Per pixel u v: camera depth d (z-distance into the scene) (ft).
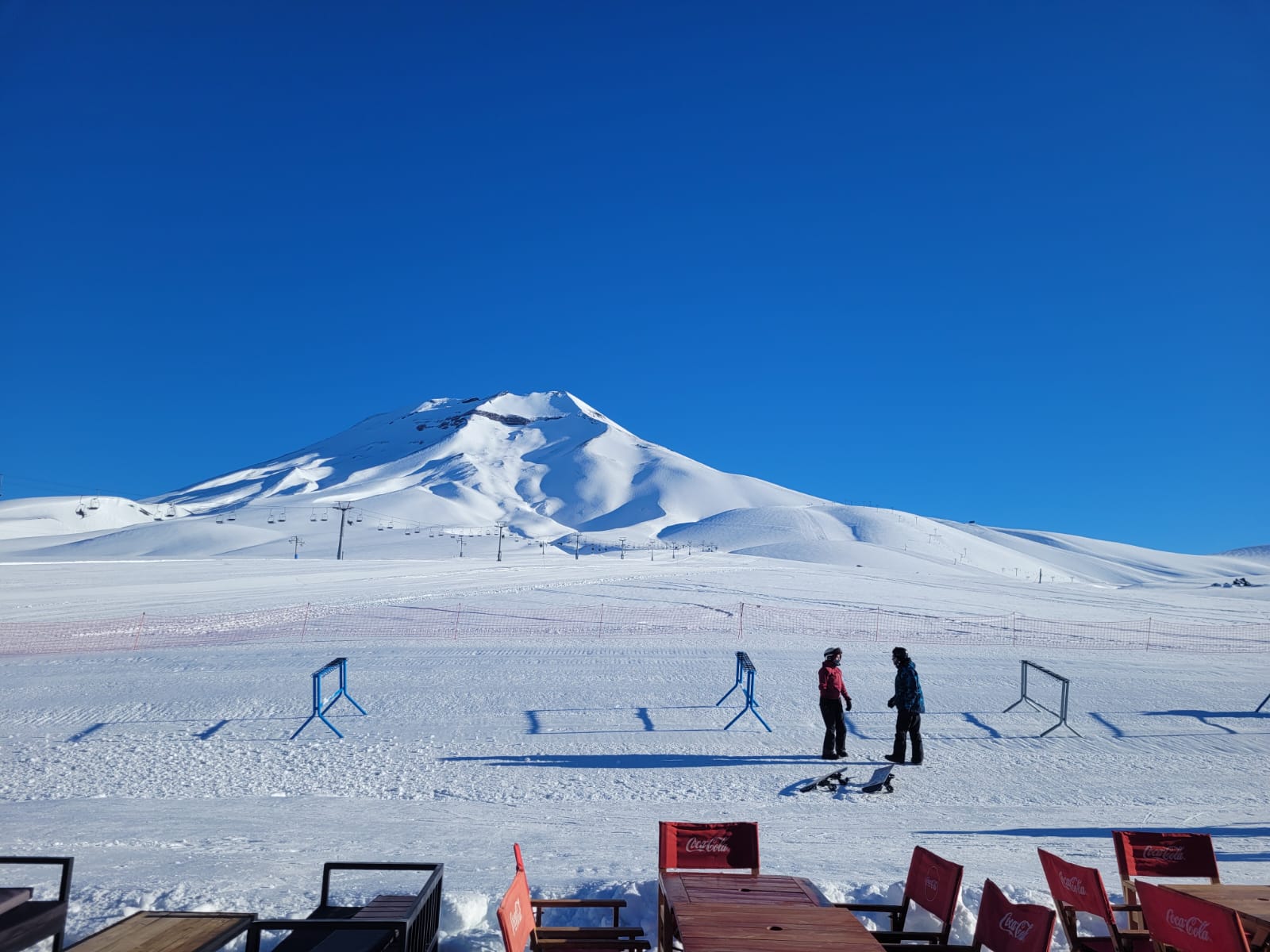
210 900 21.21
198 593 168.55
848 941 13.61
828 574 279.28
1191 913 14.43
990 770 46.57
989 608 177.37
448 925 19.24
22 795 40.75
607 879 23.77
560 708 63.87
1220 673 86.12
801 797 40.96
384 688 71.77
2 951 14.17
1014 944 14.80
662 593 180.86
